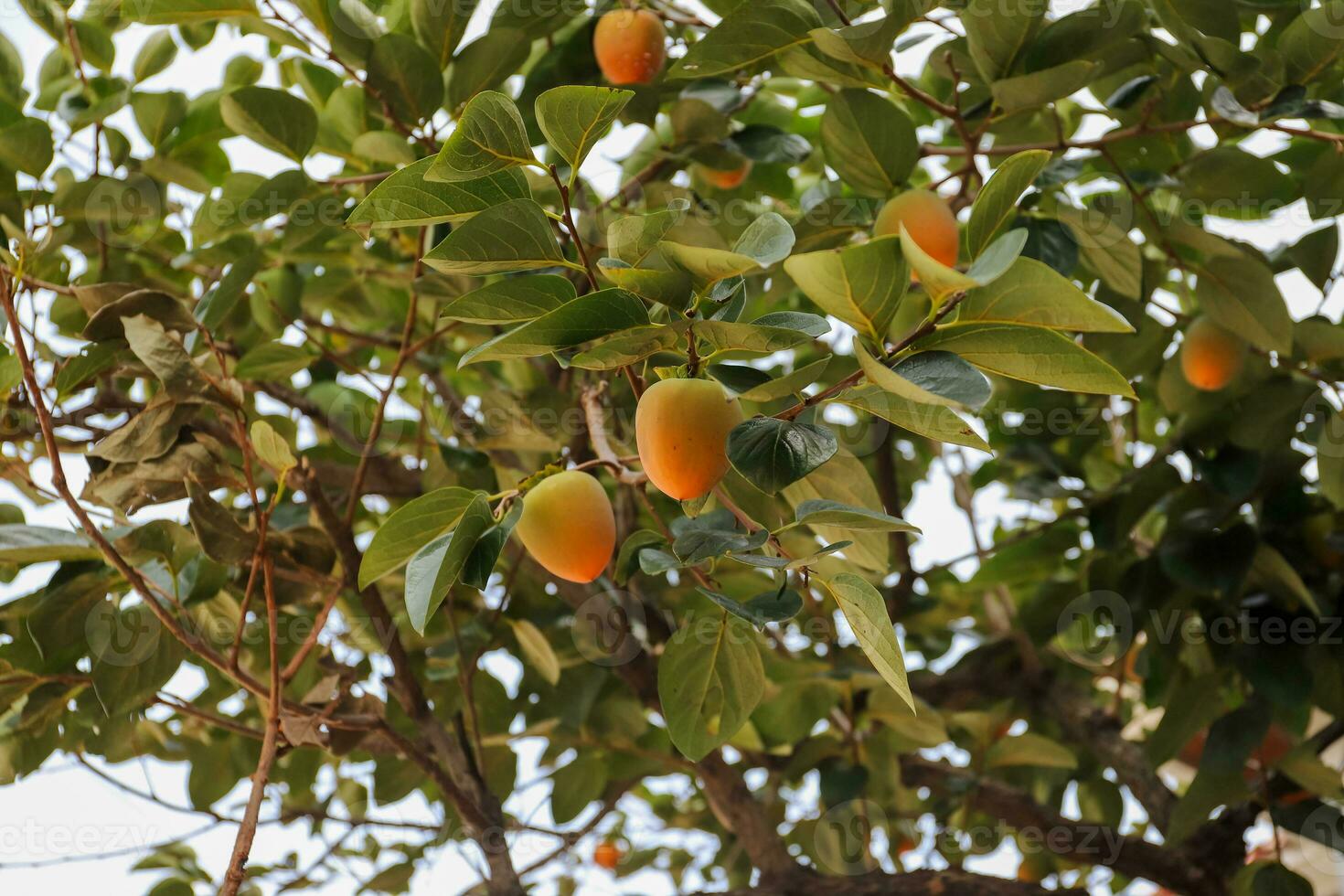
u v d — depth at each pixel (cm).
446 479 176
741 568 191
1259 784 187
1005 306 117
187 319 150
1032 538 208
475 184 125
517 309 125
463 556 128
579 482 133
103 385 169
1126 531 193
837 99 158
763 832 189
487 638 175
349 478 184
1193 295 179
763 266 118
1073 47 155
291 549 164
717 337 122
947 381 116
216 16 157
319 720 155
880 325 119
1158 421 232
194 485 149
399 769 189
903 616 212
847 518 123
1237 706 202
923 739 191
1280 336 171
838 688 189
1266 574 187
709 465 124
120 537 152
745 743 192
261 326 188
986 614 243
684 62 153
